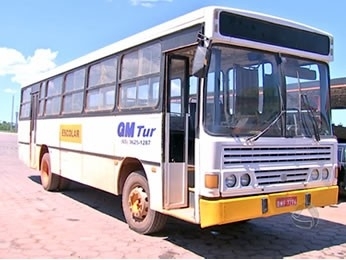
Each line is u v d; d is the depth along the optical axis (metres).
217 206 5.04
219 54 5.31
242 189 5.29
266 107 5.63
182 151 6.11
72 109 9.23
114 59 7.50
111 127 7.41
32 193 10.46
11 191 10.68
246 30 5.49
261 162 5.48
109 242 6.22
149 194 6.36
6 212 8.14
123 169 7.12
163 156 5.96
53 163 10.34
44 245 6.02
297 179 5.85
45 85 11.16
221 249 5.99
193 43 5.52
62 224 7.27
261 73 5.65
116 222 7.48
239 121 5.38
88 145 8.29
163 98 6.02
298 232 6.99
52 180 10.62
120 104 7.18
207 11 5.29
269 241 6.44
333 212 8.72
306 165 5.97
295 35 6.01
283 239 6.57
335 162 6.39
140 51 6.70
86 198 9.86
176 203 6.01
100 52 8.04
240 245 6.21
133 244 6.14
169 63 6.07
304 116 6.02
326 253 5.87
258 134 5.47
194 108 5.86
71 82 9.38
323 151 6.21
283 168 5.68
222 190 5.13
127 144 6.87
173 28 5.91
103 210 8.53
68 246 5.99
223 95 5.32
